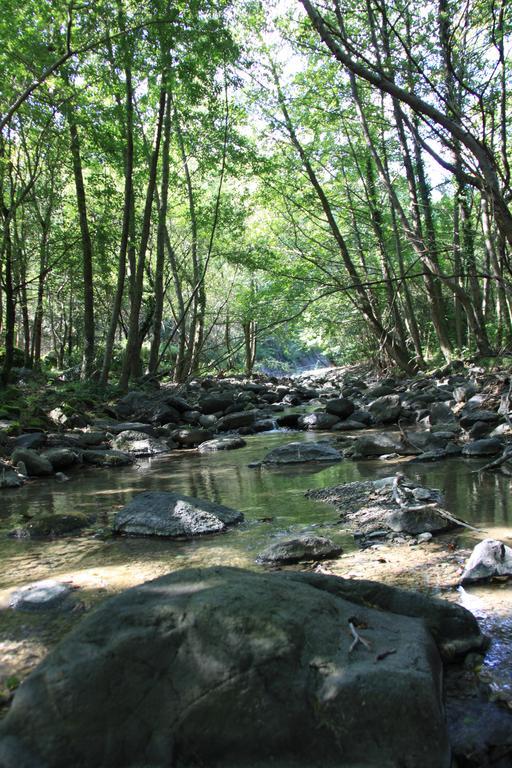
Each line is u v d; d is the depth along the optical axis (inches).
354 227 801.6
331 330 1042.1
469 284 757.9
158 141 646.5
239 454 364.5
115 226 835.4
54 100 534.3
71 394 563.8
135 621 85.1
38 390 585.0
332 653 82.2
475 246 673.6
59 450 340.5
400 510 179.2
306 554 153.3
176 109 730.2
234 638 81.2
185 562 155.6
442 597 125.1
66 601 130.8
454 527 176.6
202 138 764.6
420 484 231.9
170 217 1026.7
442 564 145.1
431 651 89.3
